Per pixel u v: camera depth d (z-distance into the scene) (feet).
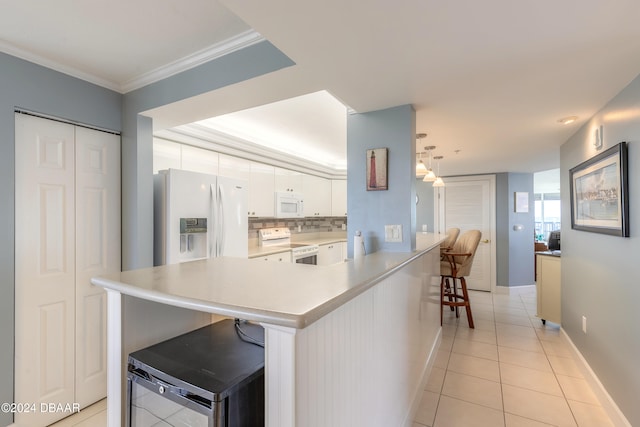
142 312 3.88
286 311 2.44
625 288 5.84
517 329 11.35
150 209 7.55
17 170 5.83
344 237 20.22
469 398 7.05
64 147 6.53
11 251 5.74
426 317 8.02
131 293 3.41
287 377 2.44
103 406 6.86
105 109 7.17
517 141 10.07
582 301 8.27
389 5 3.51
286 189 14.78
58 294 6.40
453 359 8.98
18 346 5.83
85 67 6.55
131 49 5.88
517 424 6.17
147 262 7.45
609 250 6.54
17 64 5.79
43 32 5.29
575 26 3.93
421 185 19.03
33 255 6.05
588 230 7.58
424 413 6.52
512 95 6.25
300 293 3.03
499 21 3.83
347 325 3.44
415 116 7.17
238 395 2.97
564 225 10.05
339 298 2.93
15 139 5.81
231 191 9.77
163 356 3.58
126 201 7.43
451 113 7.34
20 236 5.87
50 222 6.30
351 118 7.47
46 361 6.21
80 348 6.72
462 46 4.42
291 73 5.30
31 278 6.02
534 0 3.43
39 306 6.13
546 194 29.84
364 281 3.61
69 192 6.60
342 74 5.34
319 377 2.82
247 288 3.26
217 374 3.12
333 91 6.07
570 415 6.44
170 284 3.51
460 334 10.89
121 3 4.56
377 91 6.05
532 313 13.29
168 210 7.82
